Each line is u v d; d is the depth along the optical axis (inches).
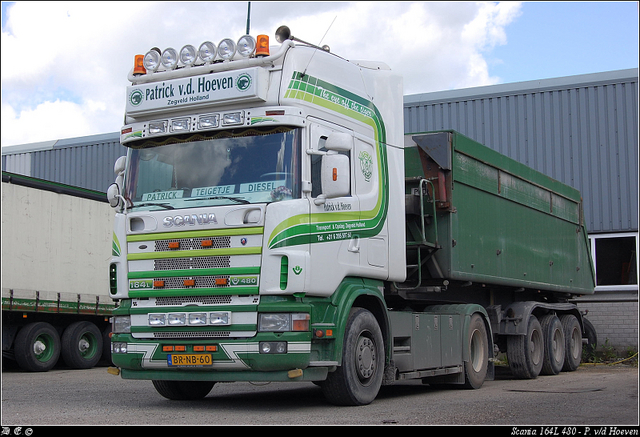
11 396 384.5
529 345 514.0
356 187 337.7
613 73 776.3
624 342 746.8
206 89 316.5
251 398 370.3
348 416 285.4
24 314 592.7
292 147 305.7
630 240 753.6
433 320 395.9
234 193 305.9
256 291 293.3
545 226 569.3
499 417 276.8
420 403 335.9
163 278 309.0
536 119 799.1
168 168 322.0
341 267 319.9
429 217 412.8
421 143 416.5
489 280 460.4
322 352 307.0
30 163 1116.5
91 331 654.5
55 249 623.8
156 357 307.3
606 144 770.2
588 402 325.4
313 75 322.3
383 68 381.7
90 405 336.5
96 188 1062.4
